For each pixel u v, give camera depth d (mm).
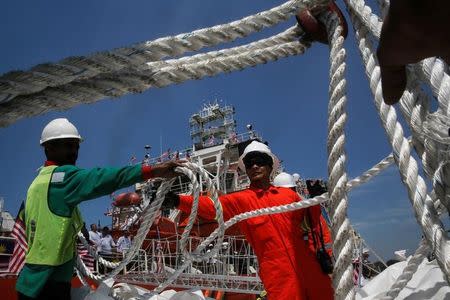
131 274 8125
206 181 3271
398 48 881
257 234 3922
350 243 1914
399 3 798
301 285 3703
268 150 4445
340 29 2523
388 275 3021
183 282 7547
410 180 1568
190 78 2713
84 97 2303
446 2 756
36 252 2996
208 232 10078
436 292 2318
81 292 3482
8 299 6441
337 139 2078
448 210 1421
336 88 2203
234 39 2482
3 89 1920
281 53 3018
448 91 1482
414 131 1590
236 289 7324
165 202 3697
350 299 1841
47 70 1979
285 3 2568
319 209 3977
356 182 2842
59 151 3350
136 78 2434
